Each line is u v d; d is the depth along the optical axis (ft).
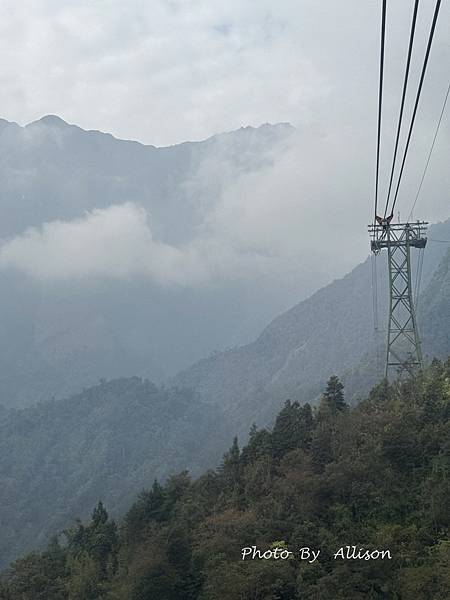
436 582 90.27
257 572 98.32
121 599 111.04
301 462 134.00
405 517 112.98
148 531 126.62
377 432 133.18
